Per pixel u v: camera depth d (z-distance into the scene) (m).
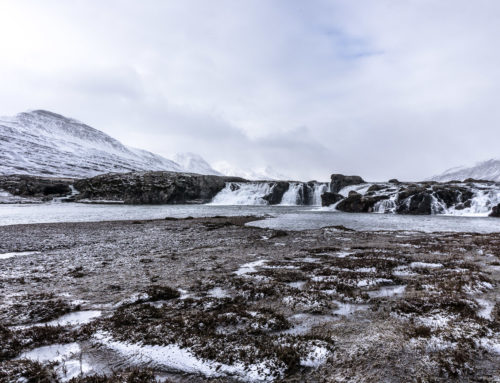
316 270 15.82
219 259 20.12
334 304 10.47
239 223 49.19
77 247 26.09
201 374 6.04
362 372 6.00
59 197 134.75
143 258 20.67
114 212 75.88
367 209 85.69
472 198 77.56
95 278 15.17
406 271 15.33
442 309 9.37
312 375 5.96
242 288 12.52
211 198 145.88
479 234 33.94
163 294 11.63
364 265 16.34
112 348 7.14
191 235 33.72
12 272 16.83
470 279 12.82
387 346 7.02
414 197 80.56
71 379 5.79
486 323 8.12
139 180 135.00
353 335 7.86
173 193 133.75
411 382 5.62
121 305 10.79
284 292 11.73
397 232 36.59
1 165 187.50
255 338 7.61
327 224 49.22
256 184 144.25
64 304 10.65
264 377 5.86
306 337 7.57
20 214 65.50
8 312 9.89
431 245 25.25
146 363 6.47
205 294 12.09
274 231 36.56
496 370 5.97
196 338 7.40
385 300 10.68
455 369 5.92
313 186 139.25
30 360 6.54
